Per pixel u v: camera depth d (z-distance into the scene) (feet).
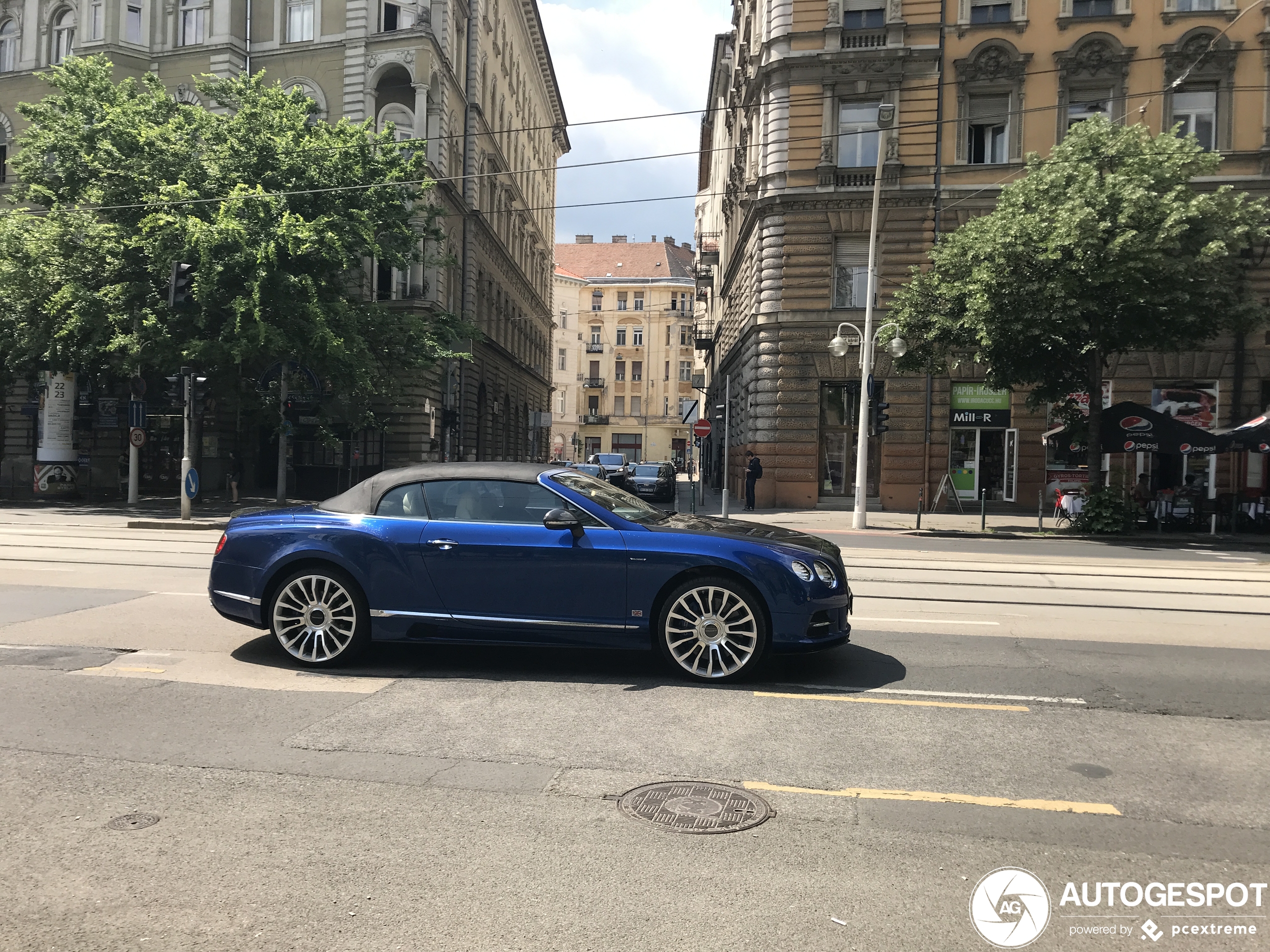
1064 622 28.86
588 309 289.74
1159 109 82.74
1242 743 16.19
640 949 9.24
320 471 102.78
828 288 87.10
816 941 9.43
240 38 108.17
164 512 76.48
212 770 14.24
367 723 16.74
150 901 10.16
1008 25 83.97
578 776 14.10
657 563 19.76
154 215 72.54
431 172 104.94
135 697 18.39
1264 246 75.51
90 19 109.60
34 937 9.39
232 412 105.09
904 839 11.94
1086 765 14.89
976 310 64.64
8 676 20.01
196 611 27.84
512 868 10.98
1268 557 52.70
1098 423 68.39
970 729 16.71
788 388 88.02
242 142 77.36
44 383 90.99
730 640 19.76
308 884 10.54
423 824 12.26
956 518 81.51
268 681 19.71
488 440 139.95
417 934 9.48
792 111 87.30
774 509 88.12
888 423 86.84
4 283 79.05
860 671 21.21
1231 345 83.25
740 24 114.73
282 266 73.56
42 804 12.88
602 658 22.15
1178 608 32.07
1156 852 11.68
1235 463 83.15
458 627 20.35
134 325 75.20
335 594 20.92
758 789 13.64
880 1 86.43
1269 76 81.76
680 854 11.41
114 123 79.61
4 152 115.24
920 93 85.51
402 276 103.91
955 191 84.84
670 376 287.07
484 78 131.13
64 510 79.30
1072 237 59.57
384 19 106.73
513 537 20.27
